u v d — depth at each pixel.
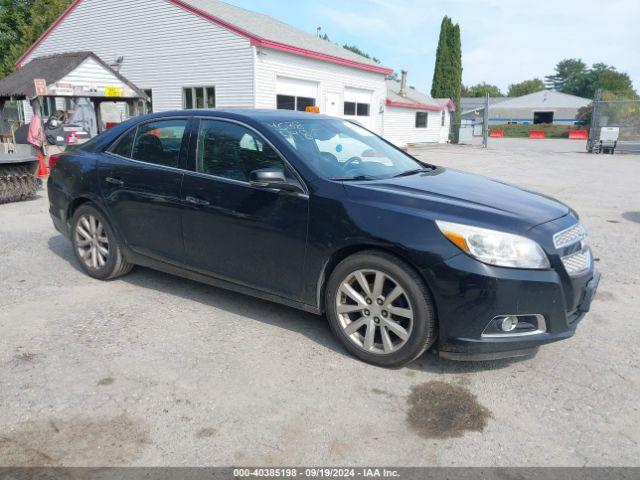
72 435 2.68
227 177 3.91
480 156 23.30
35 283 4.86
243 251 3.85
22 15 32.69
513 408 2.97
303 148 3.79
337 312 3.51
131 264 4.86
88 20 20.69
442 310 3.09
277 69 18.12
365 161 4.07
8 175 8.65
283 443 2.64
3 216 7.78
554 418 2.88
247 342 3.72
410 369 3.39
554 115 71.75
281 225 3.62
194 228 4.07
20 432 2.70
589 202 9.90
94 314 4.17
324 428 2.76
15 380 3.18
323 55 19.83
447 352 3.18
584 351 3.67
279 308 4.33
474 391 3.14
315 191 3.50
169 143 4.30
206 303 4.41
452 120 42.69
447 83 42.59
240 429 2.74
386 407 2.96
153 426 2.76
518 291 3.01
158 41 19.00
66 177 4.94
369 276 3.39
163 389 3.11
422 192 3.49
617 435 2.74
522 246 3.04
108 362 3.41
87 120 15.47
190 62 18.36
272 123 3.96
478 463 2.51
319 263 3.50
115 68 20.28
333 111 21.80
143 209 4.37
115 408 2.91
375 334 3.49
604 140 25.55
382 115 25.77
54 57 15.56
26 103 22.86
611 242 6.73
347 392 3.10
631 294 4.83
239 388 3.13
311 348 3.64
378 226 3.23
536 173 15.38
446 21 41.84
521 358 3.56
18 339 3.72
